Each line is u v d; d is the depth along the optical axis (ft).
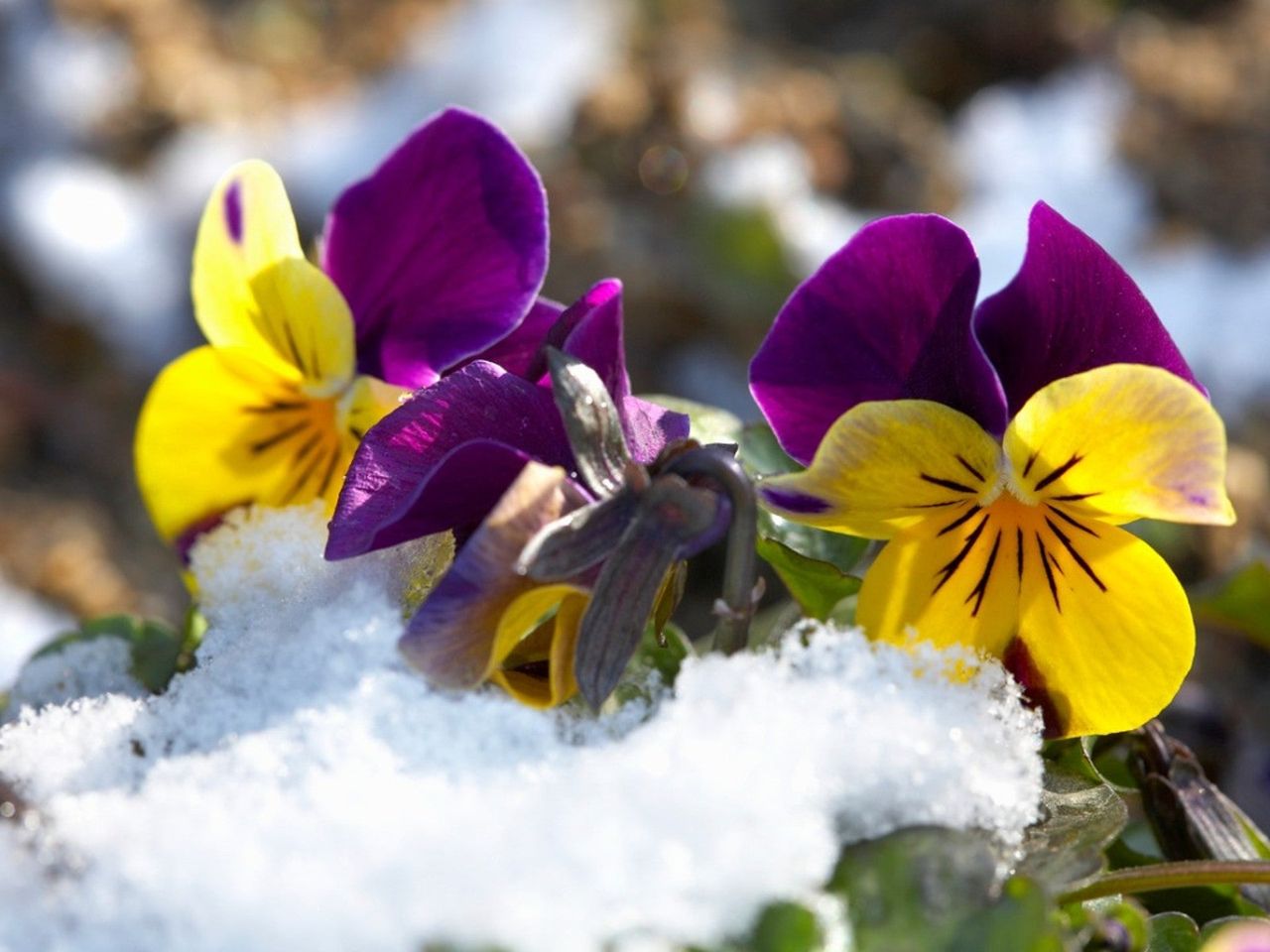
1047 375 1.09
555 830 1.00
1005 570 1.08
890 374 1.08
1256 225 2.82
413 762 1.03
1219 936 1.05
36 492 2.71
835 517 1.07
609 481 1.04
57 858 1.01
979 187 2.82
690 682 1.05
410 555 1.09
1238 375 2.58
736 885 1.00
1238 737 1.40
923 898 1.01
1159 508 1.05
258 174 1.13
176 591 2.56
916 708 1.05
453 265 1.14
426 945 0.98
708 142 2.50
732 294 2.45
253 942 0.98
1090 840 1.05
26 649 2.27
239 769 1.03
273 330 1.16
